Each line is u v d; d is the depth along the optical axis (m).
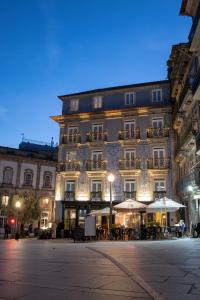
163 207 22.25
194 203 25.23
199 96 19.84
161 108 32.19
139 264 7.80
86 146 34.28
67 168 34.22
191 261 8.31
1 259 9.38
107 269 7.15
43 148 52.88
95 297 4.42
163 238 22.44
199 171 22.95
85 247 14.72
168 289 4.86
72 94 36.56
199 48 20.03
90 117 34.78
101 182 32.78
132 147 32.66
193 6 20.23
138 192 31.25
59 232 30.33
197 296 4.39
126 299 4.30
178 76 26.27
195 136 22.27
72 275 6.29
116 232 22.56
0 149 42.53
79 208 32.44
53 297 4.41
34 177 44.75
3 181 42.09
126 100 34.47
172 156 31.17
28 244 18.23
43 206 44.75
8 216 38.88
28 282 5.52
